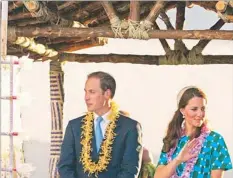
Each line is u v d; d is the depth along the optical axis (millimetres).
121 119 5129
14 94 5211
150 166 5840
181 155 4676
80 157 5086
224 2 5543
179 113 4855
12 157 5184
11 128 5172
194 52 8531
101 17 7930
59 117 8500
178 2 7949
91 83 5148
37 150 11016
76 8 7223
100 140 5102
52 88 8617
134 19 5941
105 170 5023
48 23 6871
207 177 4660
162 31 5941
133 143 5031
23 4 6168
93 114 5172
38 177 10906
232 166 4711
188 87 4840
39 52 7922
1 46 5219
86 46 8867
